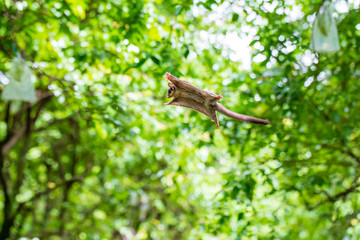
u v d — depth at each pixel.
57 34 5.32
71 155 11.56
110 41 5.48
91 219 10.70
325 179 6.26
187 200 9.88
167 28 5.46
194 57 5.99
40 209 11.98
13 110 2.60
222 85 5.99
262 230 6.47
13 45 2.61
